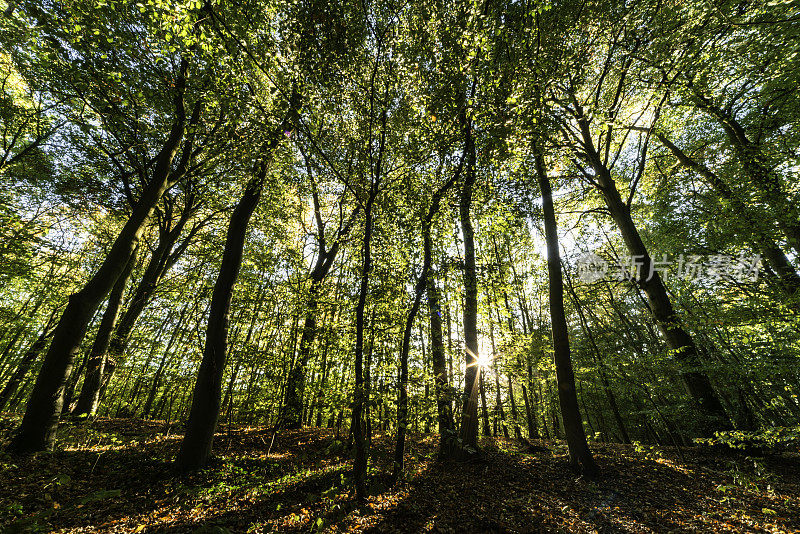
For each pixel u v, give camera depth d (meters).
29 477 6.20
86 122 12.70
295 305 10.06
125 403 17.19
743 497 7.01
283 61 7.57
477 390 9.90
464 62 7.10
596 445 13.12
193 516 5.52
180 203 17.61
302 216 18.23
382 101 7.59
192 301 13.38
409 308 7.96
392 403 6.36
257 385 9.55
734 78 13.43
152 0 5.82
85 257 20.78
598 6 10.48
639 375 11.10
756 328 8.73
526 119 7.36
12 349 21.02
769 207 10.65
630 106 15.41
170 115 12.00
